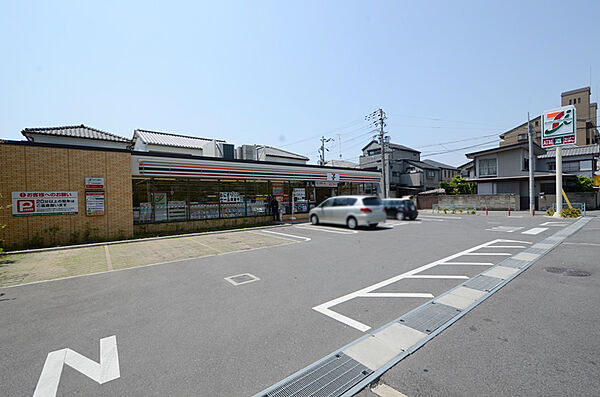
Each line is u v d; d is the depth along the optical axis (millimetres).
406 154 45188
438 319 3877
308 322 3869
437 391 2467
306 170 18281
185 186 14070
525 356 2959
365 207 13039
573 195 24000
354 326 3734
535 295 4676
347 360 2973
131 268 7035
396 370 2787
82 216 10805
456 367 2803
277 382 2641
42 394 2520
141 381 2678
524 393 2410
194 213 14281
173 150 22484
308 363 2938
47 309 4504
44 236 10070
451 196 28703
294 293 5016
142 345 3344
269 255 8227
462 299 4582
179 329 3732
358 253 8227
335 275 6074
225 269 6785
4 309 4527
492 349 3105
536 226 13664
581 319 3779
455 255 7758
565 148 31984
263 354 3105
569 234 10758
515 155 27766
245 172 15367
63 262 7734
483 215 21453
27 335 3648
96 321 4031
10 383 2684
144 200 12914
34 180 9969
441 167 46281
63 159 10500
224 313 4219
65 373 2832
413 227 14172
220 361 2986
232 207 15727
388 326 3709
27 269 7039
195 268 6949
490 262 6902
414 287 5211
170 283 5773
